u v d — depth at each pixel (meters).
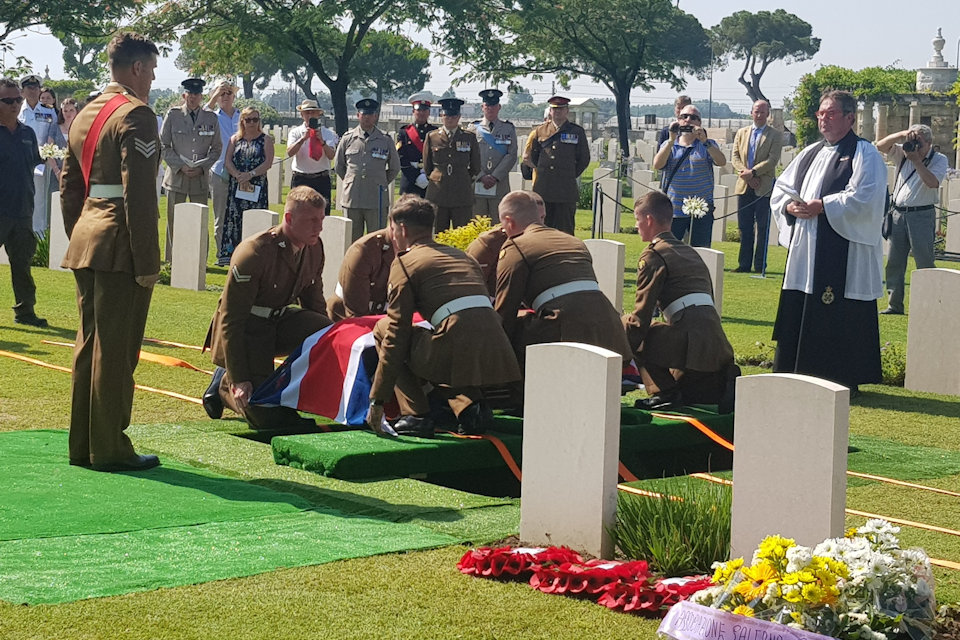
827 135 10.11
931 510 6.80
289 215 7.95
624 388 9.11
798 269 10.11
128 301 6.78
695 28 64.62
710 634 4.27
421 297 7.47
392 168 16.67
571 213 16.58
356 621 4.61
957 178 25.33
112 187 6.74
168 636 4.39
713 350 8.55
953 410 9.80
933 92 43.38
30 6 31.97
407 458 7.05
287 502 6.32
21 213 11.70
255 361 8.18
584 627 4.64
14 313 12.30
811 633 4.11
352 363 7.80
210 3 33.28
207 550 5.42
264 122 65.06
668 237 8.83
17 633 4.35
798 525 5.02
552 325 7.96
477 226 11.11
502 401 8.20
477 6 35.75
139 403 8.86
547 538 5.71
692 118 16.27
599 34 44.69
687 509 5.62
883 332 13.52
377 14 34.50
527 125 66.81
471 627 4.60
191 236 14.95
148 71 6.97
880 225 10.07
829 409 4.90
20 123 11.73
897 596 4.32
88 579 4.96
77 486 6.46
